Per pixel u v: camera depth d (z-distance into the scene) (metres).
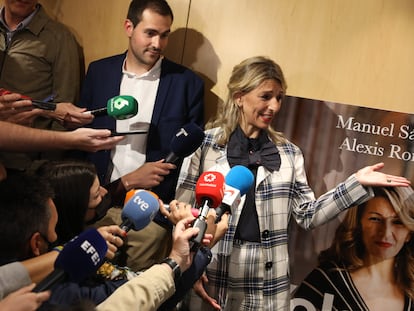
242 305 2.72
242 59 3.24
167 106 3.04
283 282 2.74
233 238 2.70
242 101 2.78
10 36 3.15
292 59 3.20
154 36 2.95
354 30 3.14
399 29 3.11
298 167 2.87
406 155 3.04
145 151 3.06
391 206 3.05
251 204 2.71
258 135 2.81
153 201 1.92
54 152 3.22
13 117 2.68
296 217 2.83
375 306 3.10
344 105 3.07
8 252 1.61
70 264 1.49
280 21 3.20
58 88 3.22
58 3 3.42
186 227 1.92
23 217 1.61
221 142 2.79
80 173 2.02
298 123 3.11
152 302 1.66
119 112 2.67
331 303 3.13
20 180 1.67
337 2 3.15
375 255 3.08
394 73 3.12
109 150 3.04
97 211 2.49
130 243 3.04
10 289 1.52
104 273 1.79
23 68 3.15
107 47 3.40
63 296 1.67
